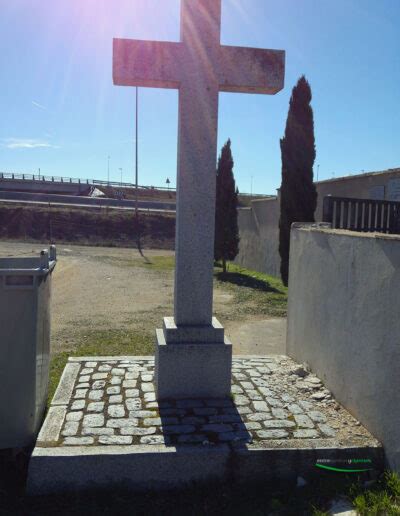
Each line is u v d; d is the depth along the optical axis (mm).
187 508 3104
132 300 11477
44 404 4188
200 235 4340
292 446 3457
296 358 5516
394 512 2943
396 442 3324
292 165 13820
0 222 34031
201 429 3691
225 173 17969
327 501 3168
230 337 8008
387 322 3506
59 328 8180
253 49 4309
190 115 4270
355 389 3975
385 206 7109
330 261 4578
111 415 3891
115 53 4145
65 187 55438
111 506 3113
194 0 4211
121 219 37094
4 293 3467
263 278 16234
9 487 3340
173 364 4211
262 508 3102
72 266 18734
